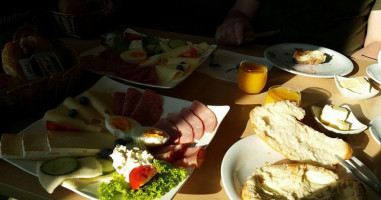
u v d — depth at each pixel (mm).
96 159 1111
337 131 1333
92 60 1812
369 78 1918
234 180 1085
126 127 1270
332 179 1062
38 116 1403
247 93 1719
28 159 1097
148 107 1436
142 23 3580
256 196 974
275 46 2199
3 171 1097
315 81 1856
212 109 1429
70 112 1317
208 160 1232
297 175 1074
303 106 1601
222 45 2270
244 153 1207
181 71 1720
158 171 1014
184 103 1498
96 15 2096
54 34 2182
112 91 1586
